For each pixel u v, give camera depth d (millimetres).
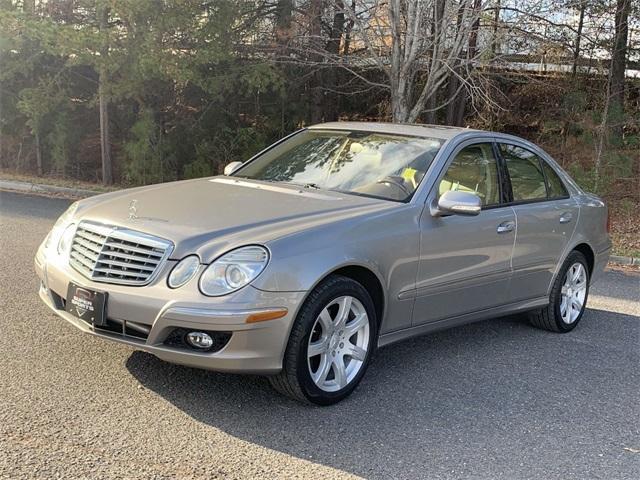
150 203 4406
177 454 3389
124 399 3943
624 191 14961
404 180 4816
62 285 4105
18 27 15195
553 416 4262
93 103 16094
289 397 4125
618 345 5926
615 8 15922
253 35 15859
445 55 13148
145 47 14320
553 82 16797
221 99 16078
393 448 3654
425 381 4668
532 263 5605
